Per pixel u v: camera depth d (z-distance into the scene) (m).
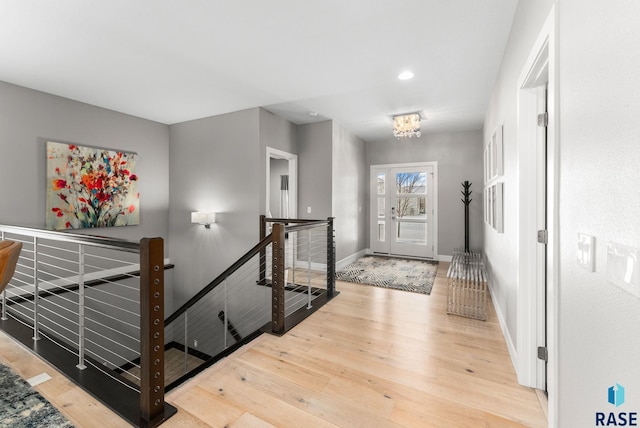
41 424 1.53
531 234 1.87
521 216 1.89
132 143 4.61
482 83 3.37
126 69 3.05
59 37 2.47
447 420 1.60
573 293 1.05
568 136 1.09
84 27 2.33
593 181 0.89
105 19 2.23
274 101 3.99
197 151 4.79
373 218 6.54
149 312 1.54
